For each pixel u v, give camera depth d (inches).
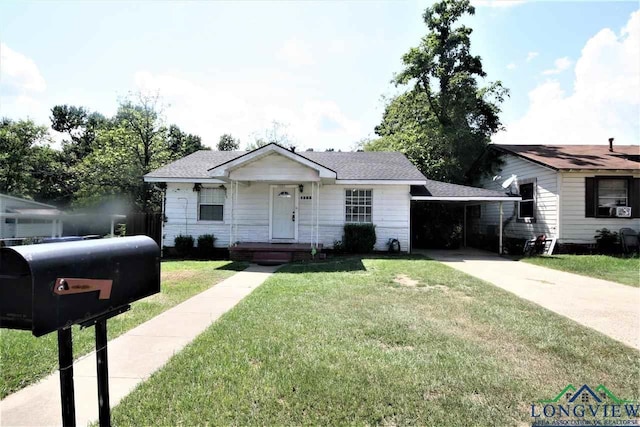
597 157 564.1
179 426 96.0
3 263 70.6
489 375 126.5
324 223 537.3
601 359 142.1
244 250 466.9
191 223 541.6
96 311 79.0
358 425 96.9
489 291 263.6
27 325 69.7
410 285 286.2
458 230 660.7
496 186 692.7
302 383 118.7
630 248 477.7
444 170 815.1
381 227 536.4
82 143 1413.6
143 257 94.2
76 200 928.3
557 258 449.1
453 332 172.7
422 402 108.6
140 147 884.0
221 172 439.8
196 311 211.6
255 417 100.2
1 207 699.4
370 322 185.8
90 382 121.4
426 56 866.1
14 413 103.9
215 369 128.9
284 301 230.1
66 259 71.9
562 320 193.5
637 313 212.2
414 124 914.1
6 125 1042.7
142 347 153.4
